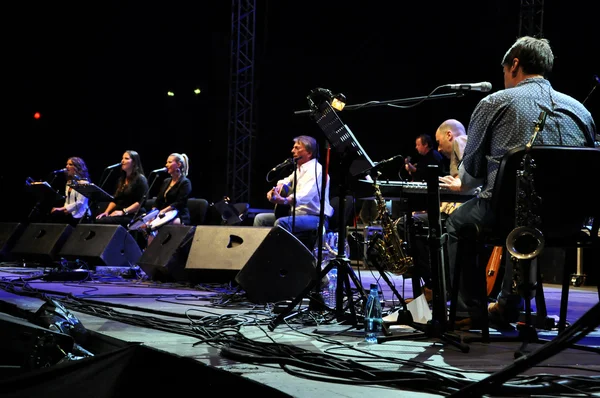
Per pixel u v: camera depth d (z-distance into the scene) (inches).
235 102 435.5
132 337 110.1
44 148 548.4
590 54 412.8
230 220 313.0
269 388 64.2
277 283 156.9
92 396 64.4
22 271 266.2
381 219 125.6
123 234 259.9
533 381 75.7
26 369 103.8
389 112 498.9
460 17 462.3
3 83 524.7
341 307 125.3
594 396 70.2
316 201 187.3
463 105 464.4
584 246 104.2
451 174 182.5
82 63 553.6
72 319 121.2
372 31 503.8
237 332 111.4
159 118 575.8
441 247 106.8
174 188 280.2
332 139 119.0
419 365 84.7
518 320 125.8
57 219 322.0
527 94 111.7
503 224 102.7
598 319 48.3
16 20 513.3
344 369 81.0
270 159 533.6
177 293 186.7
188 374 65.5
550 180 97.7
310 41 525.3
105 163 573.3
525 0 386.0
